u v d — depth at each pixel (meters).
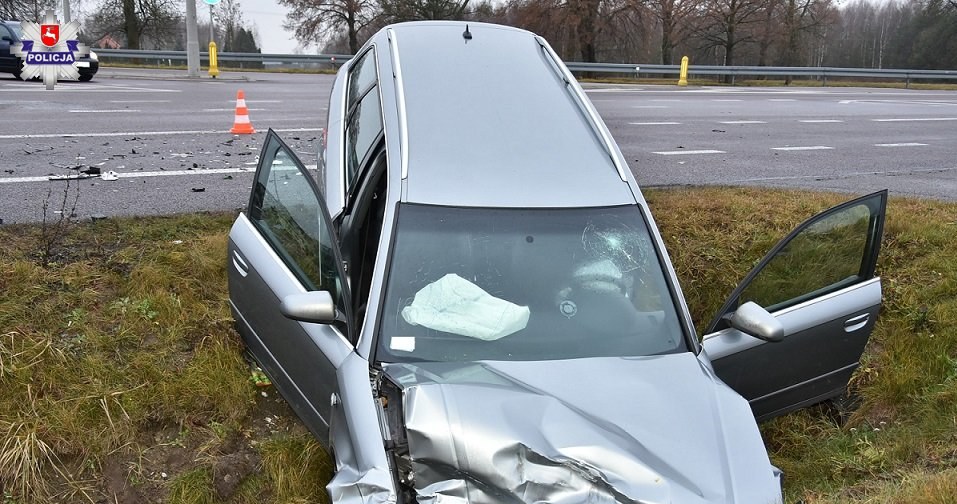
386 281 3.62
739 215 7.86
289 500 4.13
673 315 3.77
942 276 6.77
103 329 5.00
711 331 4.12
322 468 4.35
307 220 3.98
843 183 9.92
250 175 8.88
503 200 3.90
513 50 5.25
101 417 4.32
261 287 4.28
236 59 29.89
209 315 5.39
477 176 3.99
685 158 11.40
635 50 44.53
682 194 8.56
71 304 5.13
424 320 3.54
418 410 3.04
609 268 3.80
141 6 42.88
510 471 2.91
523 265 3.72
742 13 47.31
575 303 3.68
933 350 5.91
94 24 44.09
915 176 10.64
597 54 45.00
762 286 4.37
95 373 4.58
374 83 5.17
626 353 3.57
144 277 5.56
